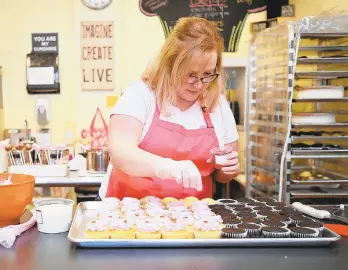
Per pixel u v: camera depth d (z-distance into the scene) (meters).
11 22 3.71
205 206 1.38
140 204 1.46
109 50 3.65
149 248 1.11
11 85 3.76
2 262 1.02
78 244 1.10
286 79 2.33
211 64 1.44
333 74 2.34
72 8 3.72
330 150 2.40
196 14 3.72
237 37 3.75
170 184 1.64
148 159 1.35
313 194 2.38
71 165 2.95
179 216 1.25
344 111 2.53
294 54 2.28
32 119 3.78
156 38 3.74
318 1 3.00
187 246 1.11
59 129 3.80
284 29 2.37
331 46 2.34
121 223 1.16
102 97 3.69
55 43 3.74
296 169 2.82
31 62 3.68
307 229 1.18
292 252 1.09
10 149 2.72
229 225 1.22
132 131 1.51
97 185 2.61
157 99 1.59
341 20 2.29
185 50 1.42
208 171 1.71
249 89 2.99
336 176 2.61
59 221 1.25
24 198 1.25
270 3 3.59
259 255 1.07
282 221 1.25
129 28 3.73
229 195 3.46
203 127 1.69
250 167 3.03
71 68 3.77
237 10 3.73
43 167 2.70
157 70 1.56
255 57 2.94
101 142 3.65
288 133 2.33
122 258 1.04
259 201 1.54
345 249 1.12
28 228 1.29
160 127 1.61
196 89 1.51
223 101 1.82
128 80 3.77
